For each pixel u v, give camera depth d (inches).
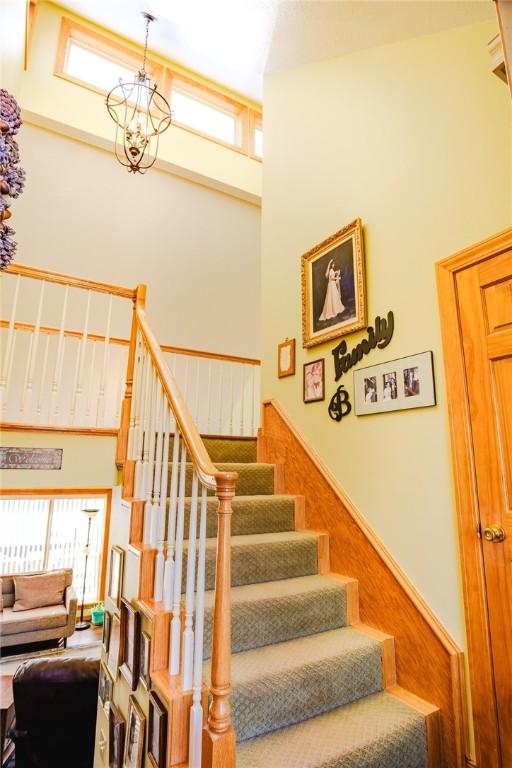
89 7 186.4
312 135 117.0
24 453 87.9
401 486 78.7
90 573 246.8
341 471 93.2
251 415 185.0
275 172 131.0
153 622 63.5
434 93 82.2
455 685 63.7
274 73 138.1
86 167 189.2
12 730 109.1
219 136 226.1
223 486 54.0
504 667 59.9
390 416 82.8
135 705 66.5
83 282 103.4
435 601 69.8
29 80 175.8
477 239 70.9
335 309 99.5
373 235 92.4
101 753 87.4
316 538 90.8
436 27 82.0
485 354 67.4
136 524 78.9
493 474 64.5
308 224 114.5
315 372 104.8
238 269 231.3
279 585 80.7
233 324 231.9
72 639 216.2
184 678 56.4
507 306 65.4
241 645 69.2
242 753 54.9
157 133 144.7
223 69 213.5
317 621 77.2
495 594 62.2
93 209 193.3
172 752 53.6
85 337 102.1
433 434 73.9
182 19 136.9
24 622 200.7
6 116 47.2
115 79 198.5
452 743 62.9
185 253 216.5
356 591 83.0
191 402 184.1
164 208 208.5
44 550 241.1
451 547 68.7
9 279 177.3
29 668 111.8
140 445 86.0
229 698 57.1
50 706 109.0
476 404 67.8
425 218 80.5
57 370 99.0
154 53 207.2
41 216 184.7
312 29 108.3
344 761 54.7
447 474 70.8
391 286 86.0
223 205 224.5
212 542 81.3
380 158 93.0
